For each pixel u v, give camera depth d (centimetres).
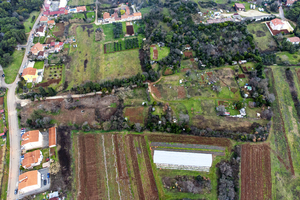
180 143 9781
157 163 9081
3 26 15462
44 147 9650
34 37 15888
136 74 12962
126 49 14650
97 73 13125
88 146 9769
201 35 15212
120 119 10581
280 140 9919
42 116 10775
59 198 8175
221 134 10025
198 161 8962
